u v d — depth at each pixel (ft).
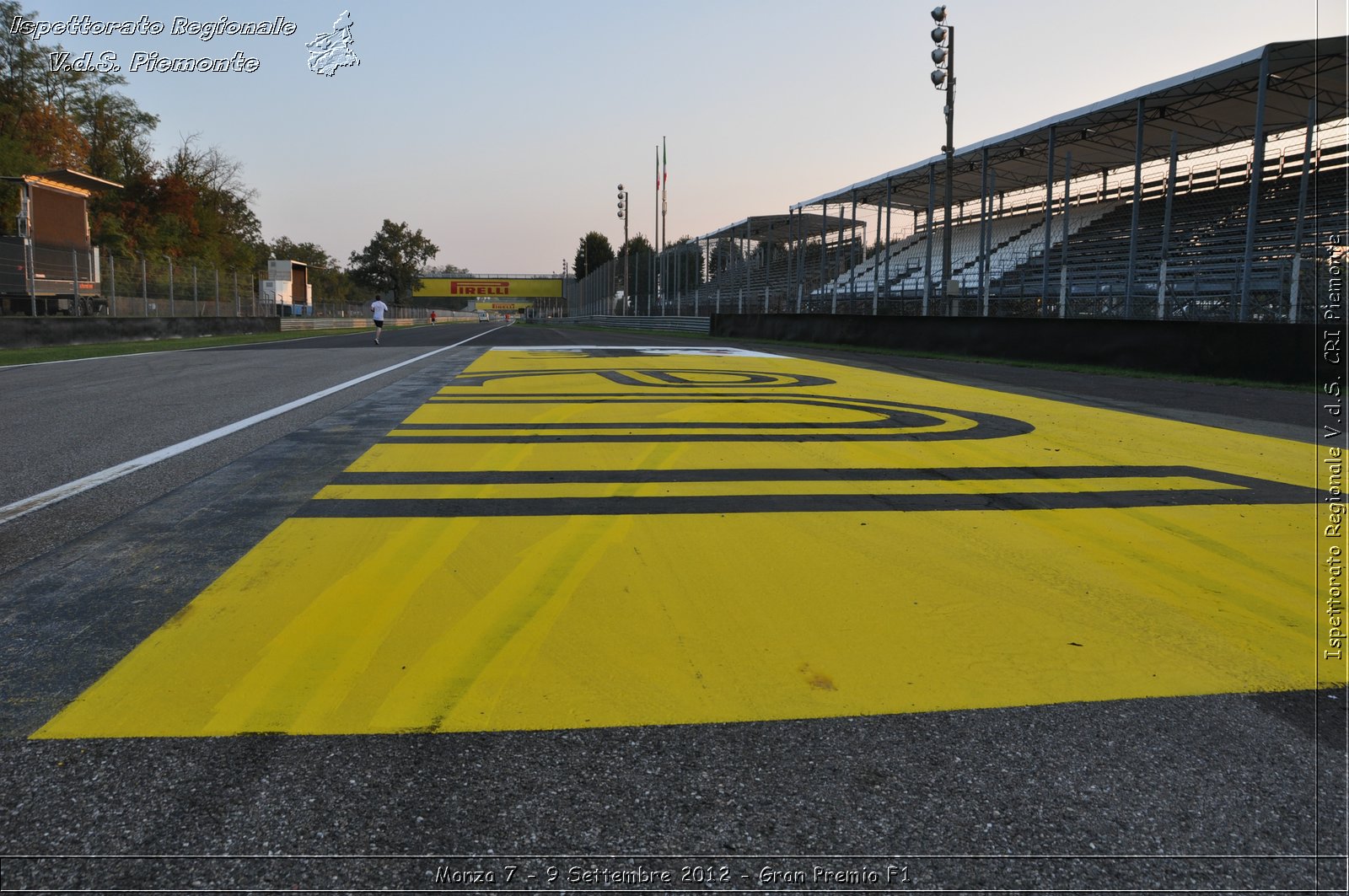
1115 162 94.27
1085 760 6.16
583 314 249.14
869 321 68.85
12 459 17.62
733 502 14.12
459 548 11.28
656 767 6.01
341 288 414.21
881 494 14.82
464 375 39.60
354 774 5.86
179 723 6.52
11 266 78.74
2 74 151.43
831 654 7.97
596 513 13.24
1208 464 18.07
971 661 7.86
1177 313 54.49
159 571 10.25
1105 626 8.75
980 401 29.73
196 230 185.06
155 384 34.24
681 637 8.32
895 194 106.22
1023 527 12.71
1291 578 10.42
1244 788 5.83
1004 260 104.22
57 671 7.43
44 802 5.49
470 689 7.16
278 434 21.02
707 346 74.84
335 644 8.07
